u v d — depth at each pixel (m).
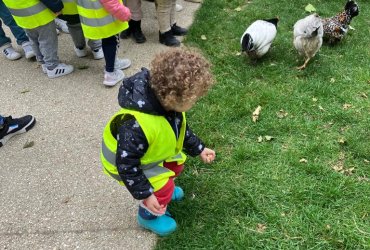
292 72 2.17
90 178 1.58
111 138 1.15
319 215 1.40
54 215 1.44
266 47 2.13
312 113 1.89
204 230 1.37
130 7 2.42
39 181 1.58
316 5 2.89
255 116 1.85
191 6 2.94
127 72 2.26
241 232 1.36
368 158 1.63
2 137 1.74
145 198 1.13
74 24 2.20
